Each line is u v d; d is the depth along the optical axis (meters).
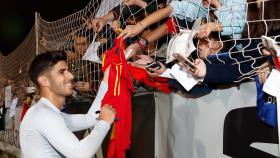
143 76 2.12
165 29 2.22
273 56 1.49
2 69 6.10
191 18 2.00
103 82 2.25
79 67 3.06
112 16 2.57
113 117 1.88
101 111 1.88
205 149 1.94
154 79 2.12
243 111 1.76
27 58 4.74
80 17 3.20
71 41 3.30
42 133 1.76
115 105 2.07
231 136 1.82
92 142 1.75
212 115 1.91
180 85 1.98
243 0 1.77
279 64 1.47
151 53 2.33
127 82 2.12
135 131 2.53
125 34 2.09
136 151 2.52
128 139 2.10
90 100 3.08
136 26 2.07
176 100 2.11
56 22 3.73
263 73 1.65
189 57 1.90
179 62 1.76
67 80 1.95
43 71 1.92
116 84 2.09
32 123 1.79
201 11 1.98
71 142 1.72
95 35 2.64
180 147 2.08
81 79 3.04
